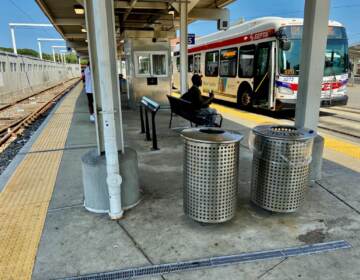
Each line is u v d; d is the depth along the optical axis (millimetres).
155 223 3125
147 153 5492
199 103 6414
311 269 2426
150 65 11023
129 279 2352
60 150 5750
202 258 2576
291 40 9078
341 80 9773
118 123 3389
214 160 2797
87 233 2947
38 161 5102
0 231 2971
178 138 6633
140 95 11094
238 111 11203
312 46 3744
